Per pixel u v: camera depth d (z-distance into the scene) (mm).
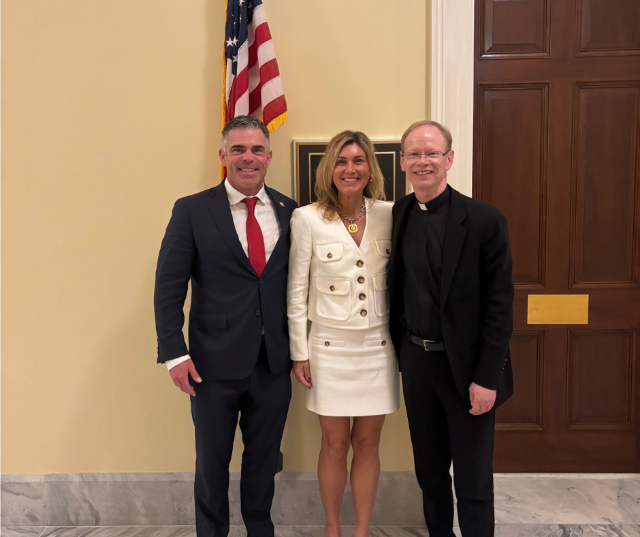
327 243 1801
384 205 1876
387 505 2250
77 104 2182
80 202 2217
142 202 2209
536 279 2418
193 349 1802
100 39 2158
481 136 2332
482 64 2299
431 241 1678
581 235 2381
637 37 2271
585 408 2471
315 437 2264
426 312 1694
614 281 2400
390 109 2152
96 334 2268
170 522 2291
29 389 2295
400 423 2252
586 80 2295
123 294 2244
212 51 2150
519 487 2402
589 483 2424
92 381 2285
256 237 1809
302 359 1833
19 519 2314
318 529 2234
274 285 1822
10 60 2170
